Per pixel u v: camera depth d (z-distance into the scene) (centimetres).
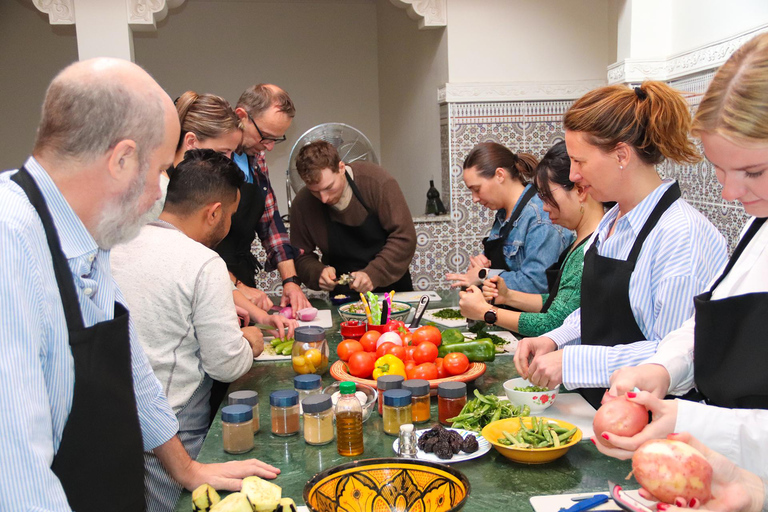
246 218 299
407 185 556
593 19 429
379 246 341
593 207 217
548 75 430
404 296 324
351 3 638
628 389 122
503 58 427
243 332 221
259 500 110
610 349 154
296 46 634
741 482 102
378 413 174
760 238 121
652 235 158
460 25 422
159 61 615
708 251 153
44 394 102
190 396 186
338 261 348
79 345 113
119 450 123
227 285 187
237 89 629
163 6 382
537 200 275
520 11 424
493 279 247
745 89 95
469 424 156
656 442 101
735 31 296
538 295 251
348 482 120
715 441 109
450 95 423
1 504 96
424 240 436
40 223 108
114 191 112
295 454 150
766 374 112
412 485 121
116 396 121
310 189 320
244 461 142
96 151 108
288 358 229
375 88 650
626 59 364
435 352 192
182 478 140
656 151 157
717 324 118
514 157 290
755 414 110
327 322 276
